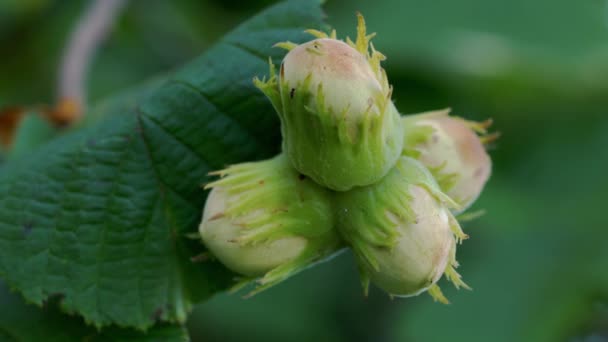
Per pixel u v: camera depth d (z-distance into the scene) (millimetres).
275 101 246
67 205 277
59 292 272
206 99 281
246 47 282
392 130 249
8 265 272
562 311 365
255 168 255
